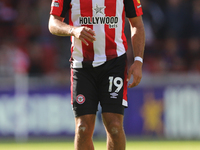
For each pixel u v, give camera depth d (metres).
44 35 37.31
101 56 13.72
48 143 28.02
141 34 14.31
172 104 29.84
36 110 29.89
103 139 29.53
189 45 35.12
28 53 35.53
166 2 36.94
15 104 29.77
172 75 30.20
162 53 34.62
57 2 13.80
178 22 36.66
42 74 30.98
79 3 13.63
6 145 27.14
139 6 14.39
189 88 29.72
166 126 29.84
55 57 35.56
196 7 37.00
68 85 30.17
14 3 39.84
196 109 29.55
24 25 38.12
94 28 13.65
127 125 30.03
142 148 24.92
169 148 24.97
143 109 29.97
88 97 13.54
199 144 27.02
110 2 13.62
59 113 29.92
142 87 30.05
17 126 29.78
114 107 13.41
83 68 13.73
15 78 29.88
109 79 13.56
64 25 13.33
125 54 14.10
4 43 36.38
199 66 34.16
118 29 13.85
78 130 13.32
